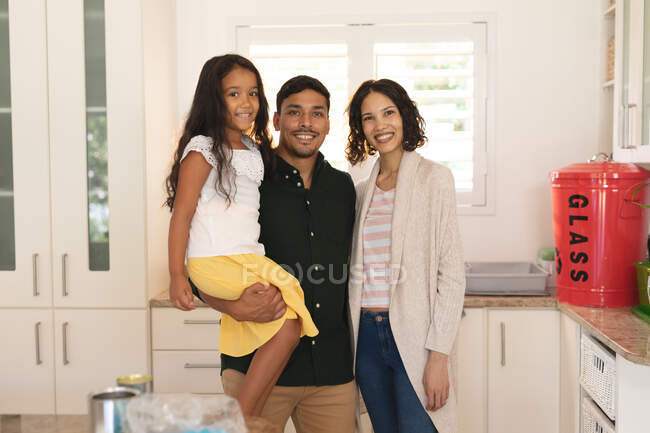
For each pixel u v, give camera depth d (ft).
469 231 9.45
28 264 8.28
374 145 6.23
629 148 7.36
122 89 8.07
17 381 8.34
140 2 8.00
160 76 8.74
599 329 6.31
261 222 6.00
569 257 7.48
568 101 9.23
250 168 5.47
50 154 8.20
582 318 6.81
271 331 5.30
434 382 5.76
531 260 9.38
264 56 9.38
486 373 7.96
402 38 9.34
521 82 9.27
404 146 6.14
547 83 9.25
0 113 8.26
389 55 9.31
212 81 5.41
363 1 9.36
